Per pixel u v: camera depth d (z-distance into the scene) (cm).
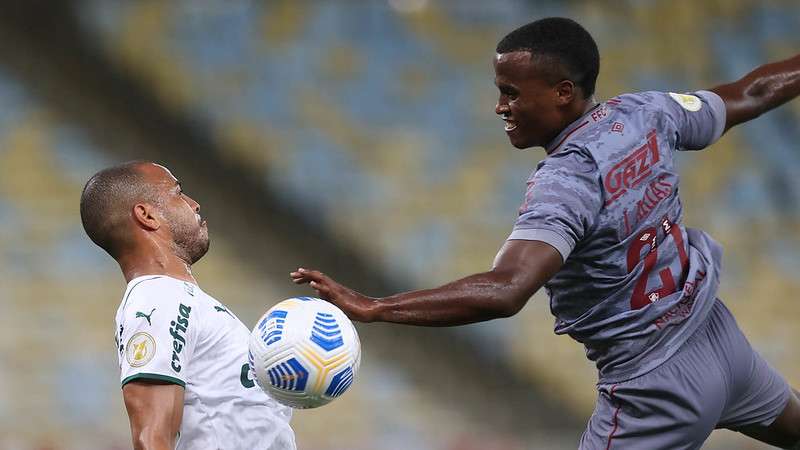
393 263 4872
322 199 5053
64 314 4488
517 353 4588
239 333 1229
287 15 5572
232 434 1187
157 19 5475
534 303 4734
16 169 4903
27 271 4603
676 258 1346
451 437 4194
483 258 4900
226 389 1190
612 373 1384
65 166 4950
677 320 1348
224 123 5244
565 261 1269
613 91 5384
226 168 5147
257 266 4797
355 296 1145
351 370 1155
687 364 1361
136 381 1123
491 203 5081
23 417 4109
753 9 5606
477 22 5641
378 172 5144
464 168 5175
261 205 5044
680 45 5516
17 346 4353
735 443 3891
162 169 1307
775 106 1461
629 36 5534
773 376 1452
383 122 5303
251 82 5359
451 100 5400
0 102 5112
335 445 4028
